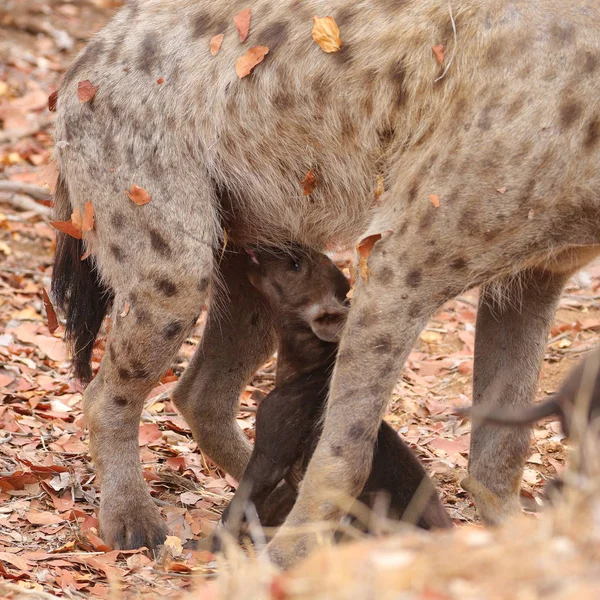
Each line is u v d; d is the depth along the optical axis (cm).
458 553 503
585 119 784
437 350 1430
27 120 1964
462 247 813
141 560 889
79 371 1056
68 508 983
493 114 793
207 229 928
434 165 814
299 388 931
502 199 797
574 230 815
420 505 827
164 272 923
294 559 794
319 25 869
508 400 936
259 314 1052
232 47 912
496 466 916
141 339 936
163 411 1256
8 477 1003
